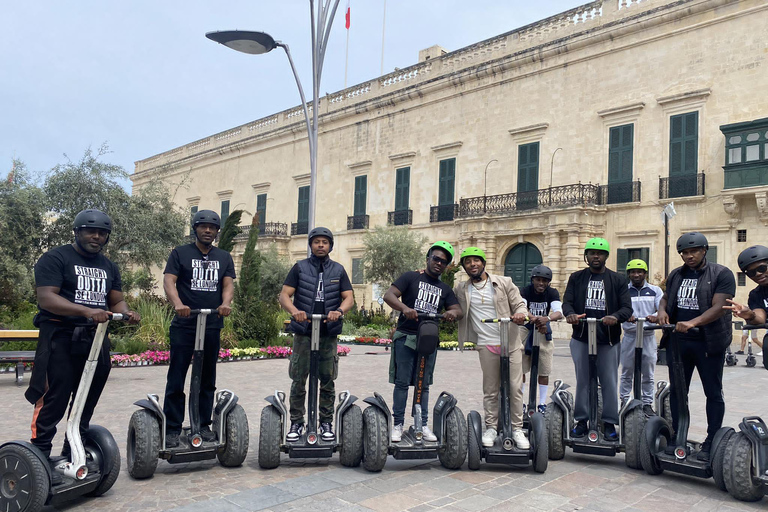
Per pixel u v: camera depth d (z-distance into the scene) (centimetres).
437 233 2734
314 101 1324
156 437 453
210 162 4169
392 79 3069
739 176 1819
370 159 3103
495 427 521
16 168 1867
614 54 2208
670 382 510
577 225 2166
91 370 392
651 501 431
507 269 2458
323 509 397
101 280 416
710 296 474
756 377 1169
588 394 542
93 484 398
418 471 498
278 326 1586
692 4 1994
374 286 2622
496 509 406
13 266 1692
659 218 2044
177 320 493
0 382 966
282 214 3581
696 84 1995
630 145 2141
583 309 564
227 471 484
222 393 508
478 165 2617
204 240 500
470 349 1811
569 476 491
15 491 365
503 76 2552
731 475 431
